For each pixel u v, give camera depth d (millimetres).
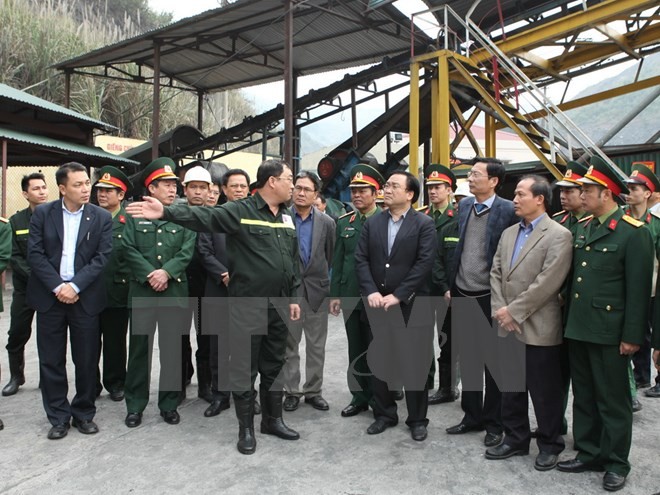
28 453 3051
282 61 11156
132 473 2811
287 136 7609
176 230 3637
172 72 12023
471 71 8125
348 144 10273
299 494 2592
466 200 3543
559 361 2914
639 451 3055
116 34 20891
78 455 3027
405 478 2756
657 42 7711
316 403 3834
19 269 4094
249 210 3133
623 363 2646
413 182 3367
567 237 2848
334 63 11062
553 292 2816
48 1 20031
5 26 16828
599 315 2674
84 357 3334
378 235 3391
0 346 5367
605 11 6602
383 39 9711
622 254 2648
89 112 16734
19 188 12891
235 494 2592
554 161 6887
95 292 3367
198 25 9047
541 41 7273
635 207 3893
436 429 3447
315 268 3943
